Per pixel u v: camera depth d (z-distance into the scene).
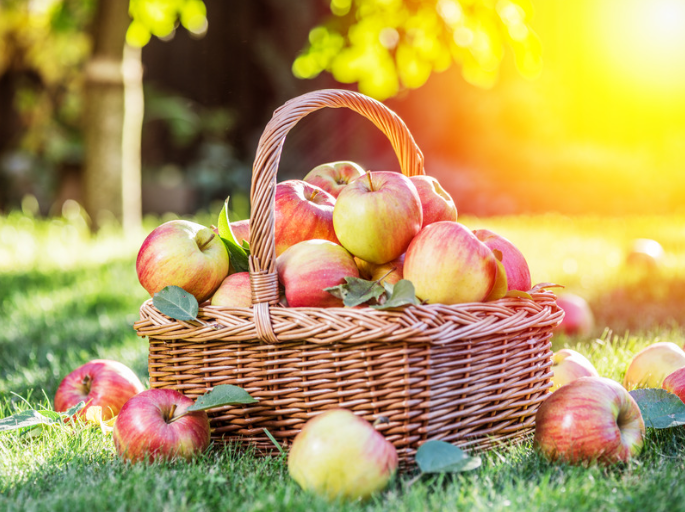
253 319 1.53
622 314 3.39
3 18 9.09
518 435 1.70
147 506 1.32
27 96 9.79
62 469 1.54
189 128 10.72
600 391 1.56
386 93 4.65
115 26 5.78
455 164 11.55
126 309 3.86
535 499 1.30
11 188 9.50
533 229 6.88
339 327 1.49
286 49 10.73
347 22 4.56
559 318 1.77
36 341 3.21
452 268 1.55
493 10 3.93
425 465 1.38
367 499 1.36
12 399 2.22
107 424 1.83
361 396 1.51
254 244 1.54
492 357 1.60
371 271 1.75
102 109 5.89
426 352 1.49
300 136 10.48
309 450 1.37
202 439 1.58
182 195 10.01
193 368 1.65
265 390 1.58
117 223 6.03
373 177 1.71
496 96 11.96
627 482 1.41
